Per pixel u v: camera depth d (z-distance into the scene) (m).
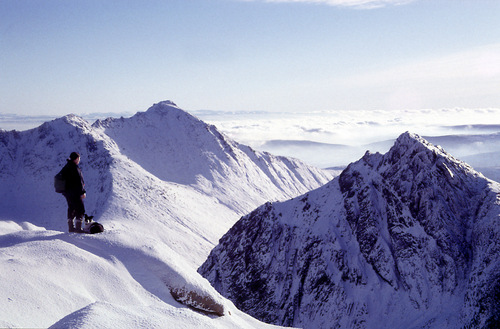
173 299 9.84
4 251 9.20
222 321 10.27
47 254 9.37
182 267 10.73
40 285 8.01
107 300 8.80
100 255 10.25
